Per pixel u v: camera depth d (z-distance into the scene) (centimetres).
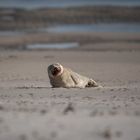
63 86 4878
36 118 2780
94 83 5091
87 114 2919
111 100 3822
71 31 16225
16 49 12038
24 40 14012
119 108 3288
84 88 4809
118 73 7269
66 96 4122
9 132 2469
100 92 4441
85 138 2367
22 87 5222
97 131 2480
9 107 3284
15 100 3859
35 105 3412
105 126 2592
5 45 13150
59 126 2573
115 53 10188
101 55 9806
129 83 6038
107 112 3020
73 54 10069
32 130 2497
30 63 8481
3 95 4291
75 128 2533
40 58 9312
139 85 5684
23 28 17500
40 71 7550
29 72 7425
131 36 14462
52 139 2339
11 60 8931
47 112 2983
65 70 4891
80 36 14575
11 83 6066
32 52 10744
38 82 6200
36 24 18462
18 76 6975
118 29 16988
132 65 8206
